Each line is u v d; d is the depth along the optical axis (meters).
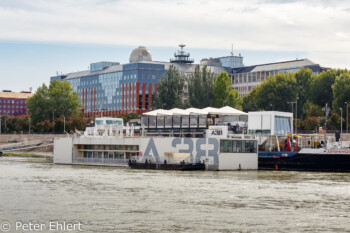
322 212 100.06
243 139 193.12
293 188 131.25
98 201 109.81
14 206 104.31
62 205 105.19
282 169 191.62
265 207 104.31
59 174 167.12
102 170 186.62
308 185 137.75
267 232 84.50
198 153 189.88
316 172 181.12
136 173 171.75
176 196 116.56
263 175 166.12
